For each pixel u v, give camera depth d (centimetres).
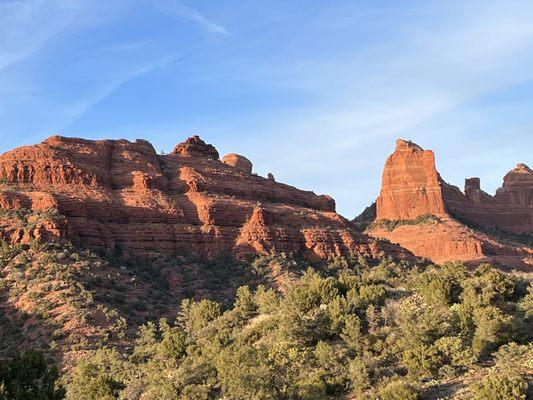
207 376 5594
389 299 6750
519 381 4112
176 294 10012
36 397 4197
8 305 8306
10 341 7588
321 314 6347
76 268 9181
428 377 4959
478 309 5791
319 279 7712
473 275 7838
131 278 9781
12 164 11381
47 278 8769
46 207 10381
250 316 7494
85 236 10419
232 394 5053
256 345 6281
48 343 7388
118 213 11238
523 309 6156
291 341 5941
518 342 5394
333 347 5575
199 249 11462
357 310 6381
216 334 6919
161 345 6688
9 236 9694
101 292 8875
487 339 5312
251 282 10569
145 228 11250
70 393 5878
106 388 5759
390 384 4622
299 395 4900
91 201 11025
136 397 5653
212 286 10481
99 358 6762
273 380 5075
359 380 4931
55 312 8025
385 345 5584
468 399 4222
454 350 5088
